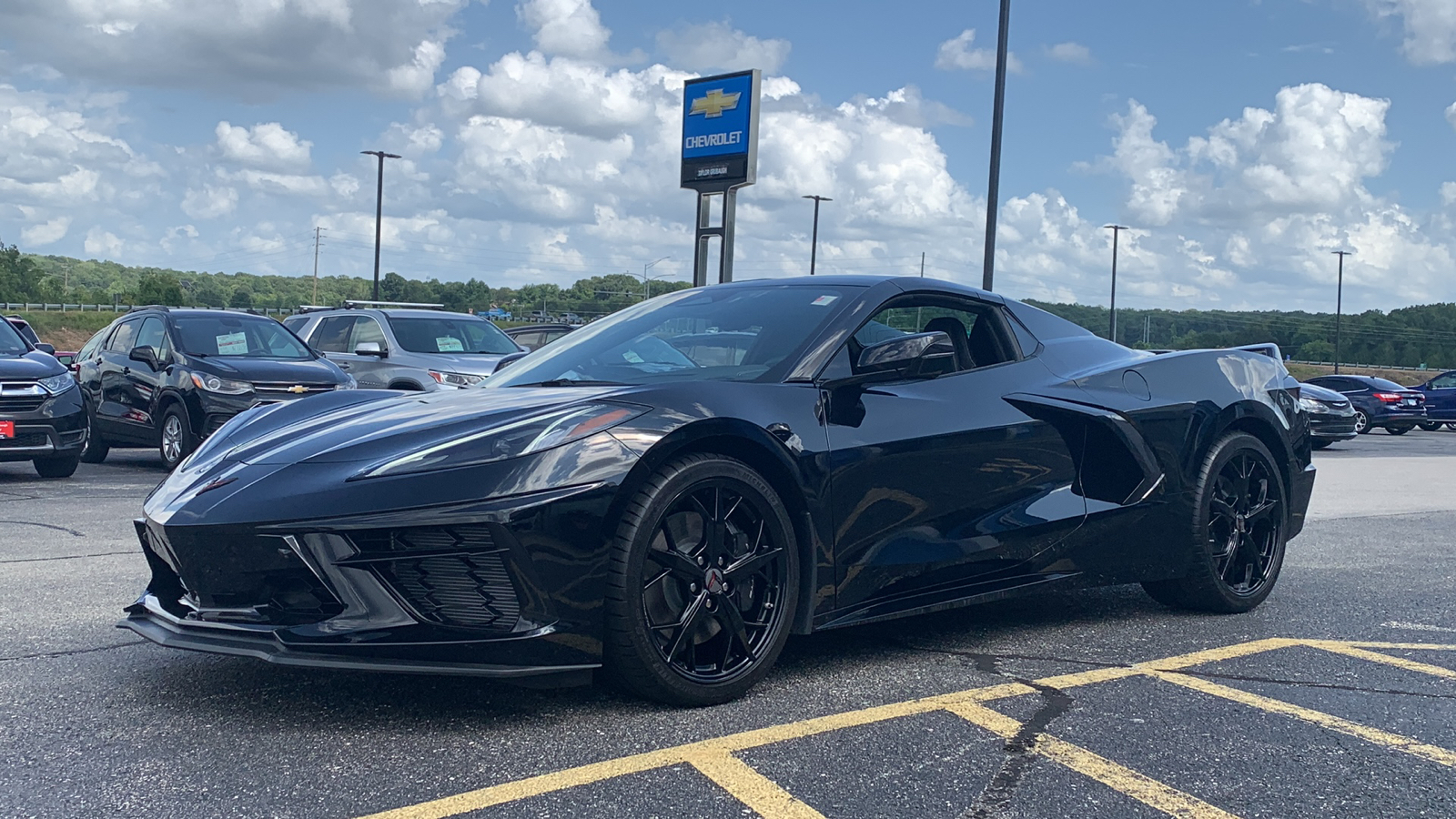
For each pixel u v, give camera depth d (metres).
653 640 2.74
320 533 2.59
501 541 2.56
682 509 2.83
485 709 2.79
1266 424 4.35
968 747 2.57
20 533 5.62
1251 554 4.26
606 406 2.80
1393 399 25.41
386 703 2.84
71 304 104.69
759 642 2.96
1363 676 3.26
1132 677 3.21
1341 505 8.29
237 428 3.32
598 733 2.62
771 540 2.97
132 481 8.47
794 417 3.06
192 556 2.74
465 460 2.64
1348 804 2.27
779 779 2.34
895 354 3.19
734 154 17.41
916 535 3.30
